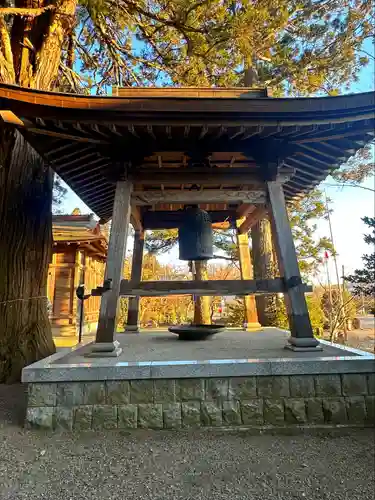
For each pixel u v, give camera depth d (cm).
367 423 254
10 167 436
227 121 282
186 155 344
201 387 254
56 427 244
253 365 256
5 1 469
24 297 432
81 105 270
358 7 635
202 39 545
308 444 226
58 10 461
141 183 342
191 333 412
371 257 672
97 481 182
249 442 228
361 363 261
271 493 173
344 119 286
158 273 1981
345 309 1186
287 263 315
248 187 403
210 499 167
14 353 404
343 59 646
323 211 1041
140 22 610
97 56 694
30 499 167
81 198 454
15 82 439
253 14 528
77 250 1178
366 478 186
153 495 170
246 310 547
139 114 275
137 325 537
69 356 294
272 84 713
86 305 1305
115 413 247
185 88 365
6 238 425
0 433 239
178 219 512
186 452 214
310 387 257
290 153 336
